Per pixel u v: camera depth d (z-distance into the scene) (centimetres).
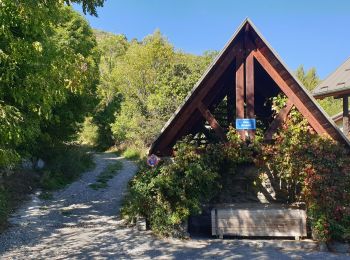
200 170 978
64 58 712
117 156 3500
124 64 4494
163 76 3388
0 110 588
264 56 1042
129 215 1086
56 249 839
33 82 646
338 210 904
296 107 1029
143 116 3525
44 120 1277
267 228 957
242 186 1060
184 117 1075
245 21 1027
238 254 824
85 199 1464
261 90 1347
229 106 1408
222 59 1052
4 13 582
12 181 1477
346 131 1570
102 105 4053
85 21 2127
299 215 953
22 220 1091
